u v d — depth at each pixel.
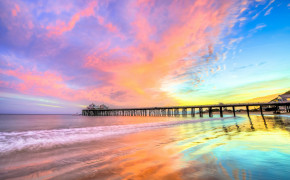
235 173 2.54
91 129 10.80
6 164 3.38
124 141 6.13
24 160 3.67
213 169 2.75
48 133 8.62
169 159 3.48
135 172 2.74
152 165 3.09
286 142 5.27
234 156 3.58
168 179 2.36
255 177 2.36
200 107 52.88
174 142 5.70
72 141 6.21
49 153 4.31
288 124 13.20
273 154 3.74
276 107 54.88
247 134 7.40
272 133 7.66
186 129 10.52
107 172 2.79
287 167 2.81
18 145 5.49
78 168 3.06
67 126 17.70
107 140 6.39
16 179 2.62
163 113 74.06
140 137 7.15
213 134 7.70
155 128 11.30
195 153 3.95
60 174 2.77
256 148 4.38
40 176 2.72
